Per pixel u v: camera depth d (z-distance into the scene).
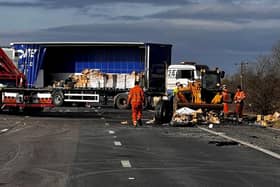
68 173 13.45
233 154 17.39
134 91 28.97
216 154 17.36
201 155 17.09
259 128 28.78
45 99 36.88
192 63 42.28
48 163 15.04
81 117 35.09
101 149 18.33
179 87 31.52
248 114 43.09
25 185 11.88
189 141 21.23
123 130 25.89
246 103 44.50
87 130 25.52
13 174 13.24
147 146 19.39
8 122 29.88
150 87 45.38
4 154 16.77
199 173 13.66
